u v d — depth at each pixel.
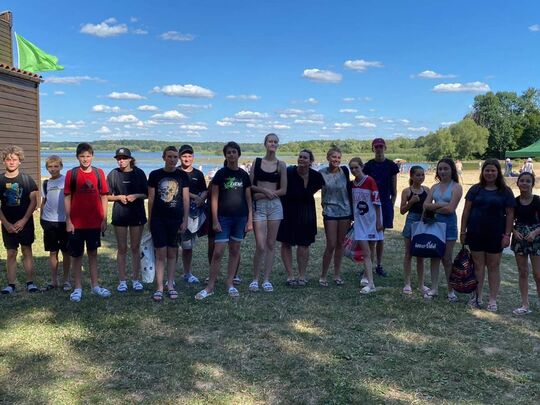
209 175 27.72
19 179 5.52
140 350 4.06
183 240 6.00
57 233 5.62
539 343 4.38
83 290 5.71
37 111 12.80
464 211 5.36
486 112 97.31
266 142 5.75
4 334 4.34
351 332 4.57
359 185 5.90
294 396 3.37
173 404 3.23
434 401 3.34
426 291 5.75
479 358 4.03
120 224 5.59
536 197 5.09
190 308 5.11
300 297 5.61
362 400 3.33
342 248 6.13
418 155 98.75
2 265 6.78
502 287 6.25
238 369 3.76
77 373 3.64
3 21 13.55
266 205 5.75
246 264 7.29
